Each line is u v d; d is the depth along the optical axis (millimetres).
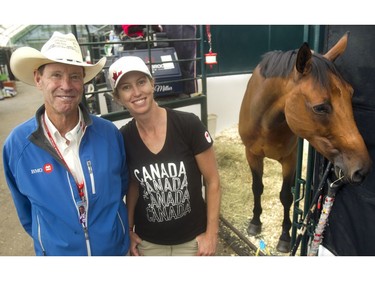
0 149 4203
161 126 1172
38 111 1062
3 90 8594
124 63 1059
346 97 1040
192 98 2629
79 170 1063
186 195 1233
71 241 1070
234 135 4062
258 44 4156
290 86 1243
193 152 1224
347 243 1194
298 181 1447
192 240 1320
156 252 1349
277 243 2049
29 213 1201
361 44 1003
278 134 1603
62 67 988
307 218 1286
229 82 4109
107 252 1121
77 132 1060
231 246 2092
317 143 1161
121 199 1194
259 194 2084
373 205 1043
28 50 944
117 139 1178
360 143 1007
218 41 3830
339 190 1183
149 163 1180
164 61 2346
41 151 1024
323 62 1081
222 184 2908
